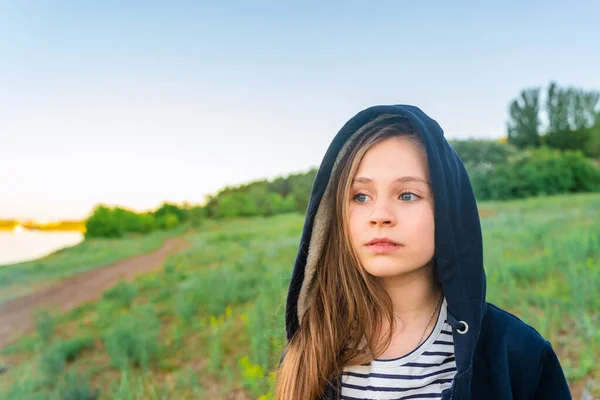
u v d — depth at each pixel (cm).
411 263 112
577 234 819
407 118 121
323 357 126
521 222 1181
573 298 520
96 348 656
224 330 617
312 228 132
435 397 113
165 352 590
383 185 113
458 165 120
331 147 125
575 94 4428
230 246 1630
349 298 125
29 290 1261
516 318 124
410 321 122
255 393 442
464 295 112
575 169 2881
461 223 115
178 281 1023
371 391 117
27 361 657
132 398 471
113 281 1227
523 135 4494
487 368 116
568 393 120
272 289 723
